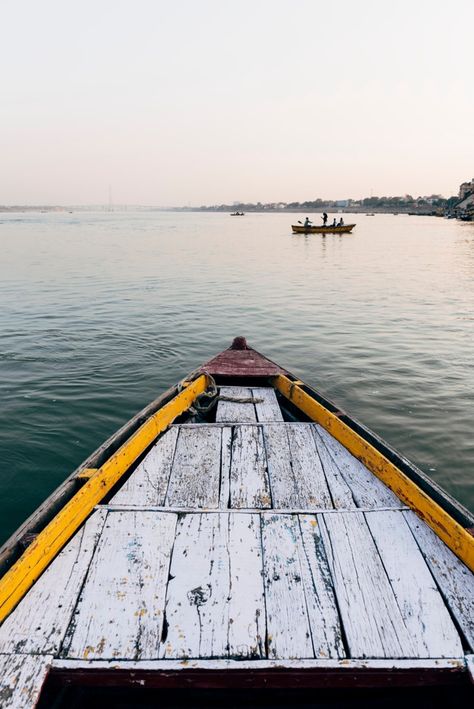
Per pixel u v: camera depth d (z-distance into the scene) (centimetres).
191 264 2822
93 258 3075
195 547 319
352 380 952
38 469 605
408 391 892
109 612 270
